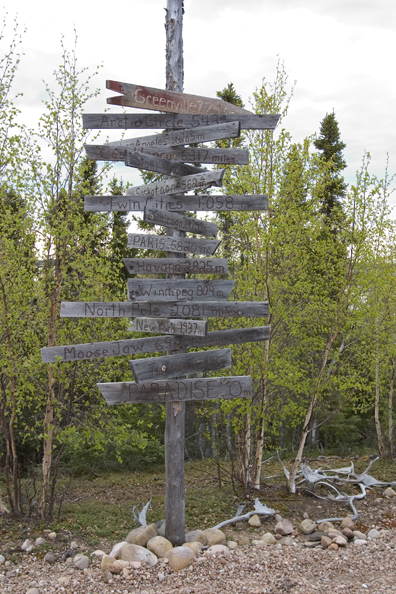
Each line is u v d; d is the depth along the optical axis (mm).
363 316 10430
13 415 8172
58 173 7945
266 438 11125
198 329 6238
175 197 6707
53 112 7848
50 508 8203
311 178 9750
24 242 8133
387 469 12570
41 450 14688
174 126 6789
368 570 6266
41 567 6422
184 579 5914
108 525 8305
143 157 6285
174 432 6727
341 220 10469
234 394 6574
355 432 20281
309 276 10586
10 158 7797
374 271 11242
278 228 9227
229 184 9727
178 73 7078
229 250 11359
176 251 6586
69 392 8758
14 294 7832
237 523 8336
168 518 6777
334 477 10461
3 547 7059
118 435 8586
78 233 8062
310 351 11445
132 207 6672
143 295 6320
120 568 6125
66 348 6188
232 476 9961
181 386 6473
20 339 8430
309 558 6684
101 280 8586
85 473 14328
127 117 6754
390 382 14211
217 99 6789
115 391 6297
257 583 5805
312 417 17609
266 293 9828
